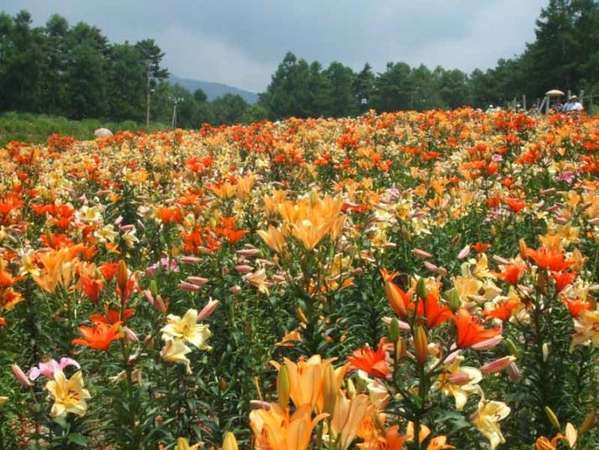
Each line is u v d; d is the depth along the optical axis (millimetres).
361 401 1546
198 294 4453
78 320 3824
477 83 101000
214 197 6285
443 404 2348
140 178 8547
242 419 3721
